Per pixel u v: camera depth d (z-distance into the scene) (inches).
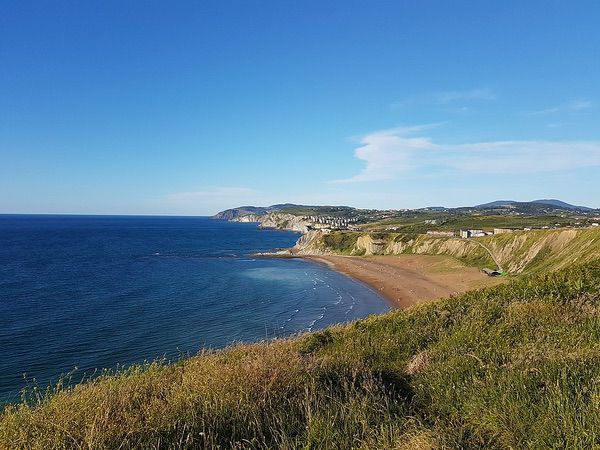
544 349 246.1
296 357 272.4
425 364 273.0
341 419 182.4
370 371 250.7
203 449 167.5
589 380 187.2
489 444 159.9
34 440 168.6
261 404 198.7
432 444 151.6
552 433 150.9
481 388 199.9
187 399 205.6
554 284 418.3
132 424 175.3
